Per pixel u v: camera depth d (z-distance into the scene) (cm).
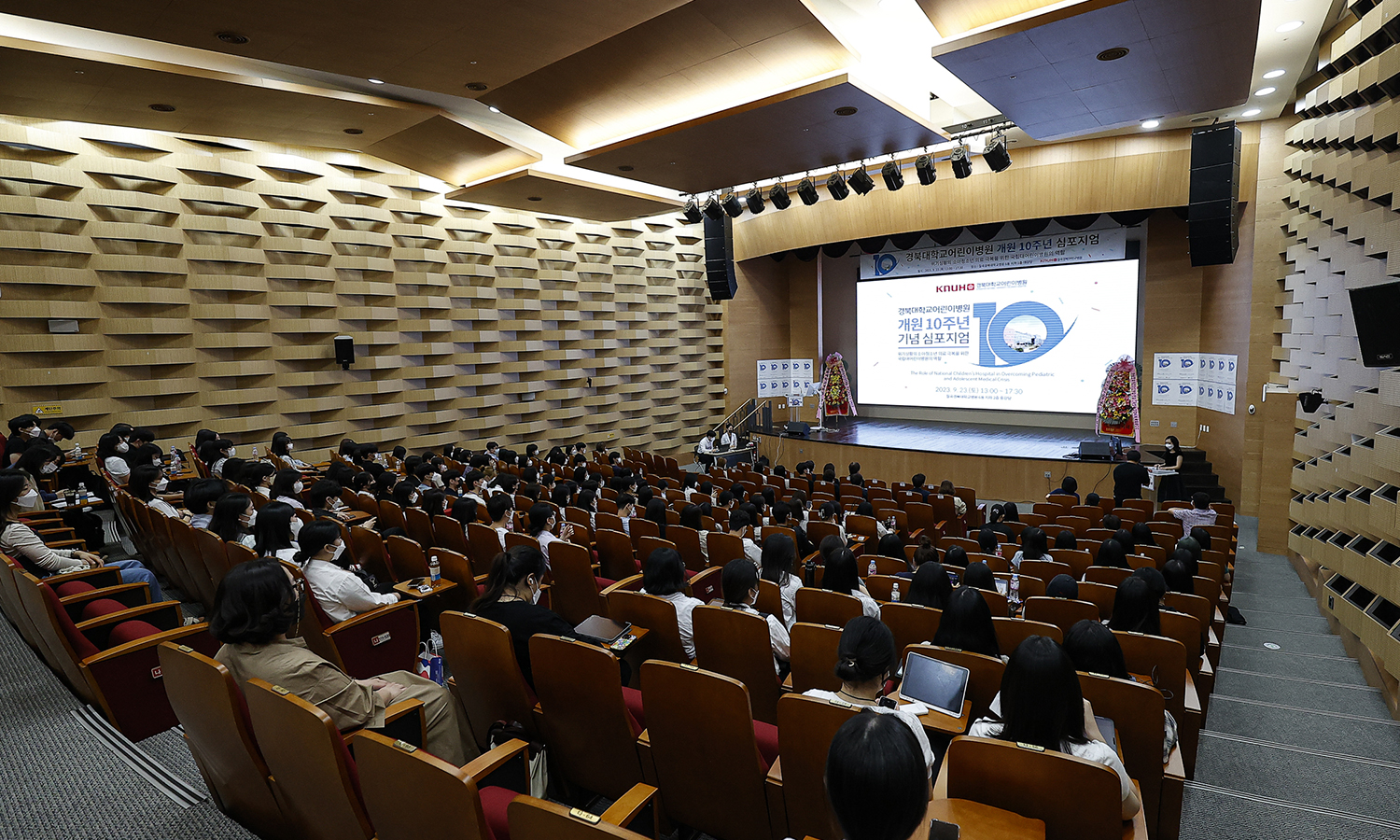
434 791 187
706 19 630
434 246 1370
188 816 292
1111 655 289
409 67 720
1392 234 524
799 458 1645
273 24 612
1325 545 647
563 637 310
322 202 1223
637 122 909
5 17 684
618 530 657
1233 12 576
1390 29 552
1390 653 478
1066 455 1330
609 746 293
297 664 255
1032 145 1277
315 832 239
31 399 977
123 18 589
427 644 499
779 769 260
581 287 1593
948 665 286
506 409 1484
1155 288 1420
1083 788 194
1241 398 1220
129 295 1042
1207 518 808
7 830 284
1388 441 496
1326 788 367
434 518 613
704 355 1852
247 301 1157
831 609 411
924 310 1798
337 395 1259
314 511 634
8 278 948
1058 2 611
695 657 377
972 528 1069
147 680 361
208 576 522
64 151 982
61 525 641
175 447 1081
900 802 127
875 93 741
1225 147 933
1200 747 411
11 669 429
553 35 647
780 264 1945
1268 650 604
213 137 1088
